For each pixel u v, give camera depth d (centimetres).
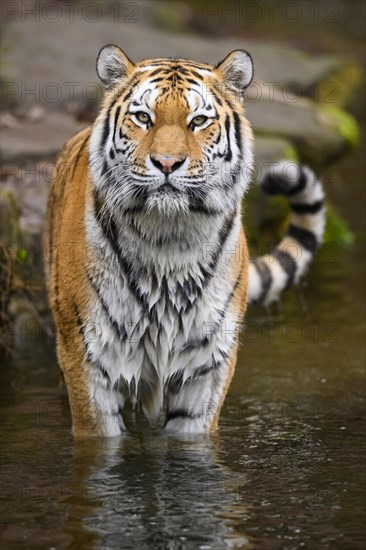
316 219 1281
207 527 834
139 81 957
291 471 954
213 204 941
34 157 1592
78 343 984
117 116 950
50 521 845
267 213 1689
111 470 958
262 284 1225
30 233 1386
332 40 3284
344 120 2158
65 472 952
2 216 1343
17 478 938
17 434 1054
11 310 1351
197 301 976
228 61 984
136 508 870
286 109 2056
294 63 2508
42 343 1365
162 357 989
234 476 943
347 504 876
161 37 2461
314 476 941
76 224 991
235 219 989
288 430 1070
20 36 2319
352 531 823
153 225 936
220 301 988
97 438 1016
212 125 939
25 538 813
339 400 1165
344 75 2670
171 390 1038
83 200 997
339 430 1069
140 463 976
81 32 2372
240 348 1357
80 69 2150
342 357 1317
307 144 1919
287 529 829
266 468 962
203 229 949
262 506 873
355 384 1218
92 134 977
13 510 866
